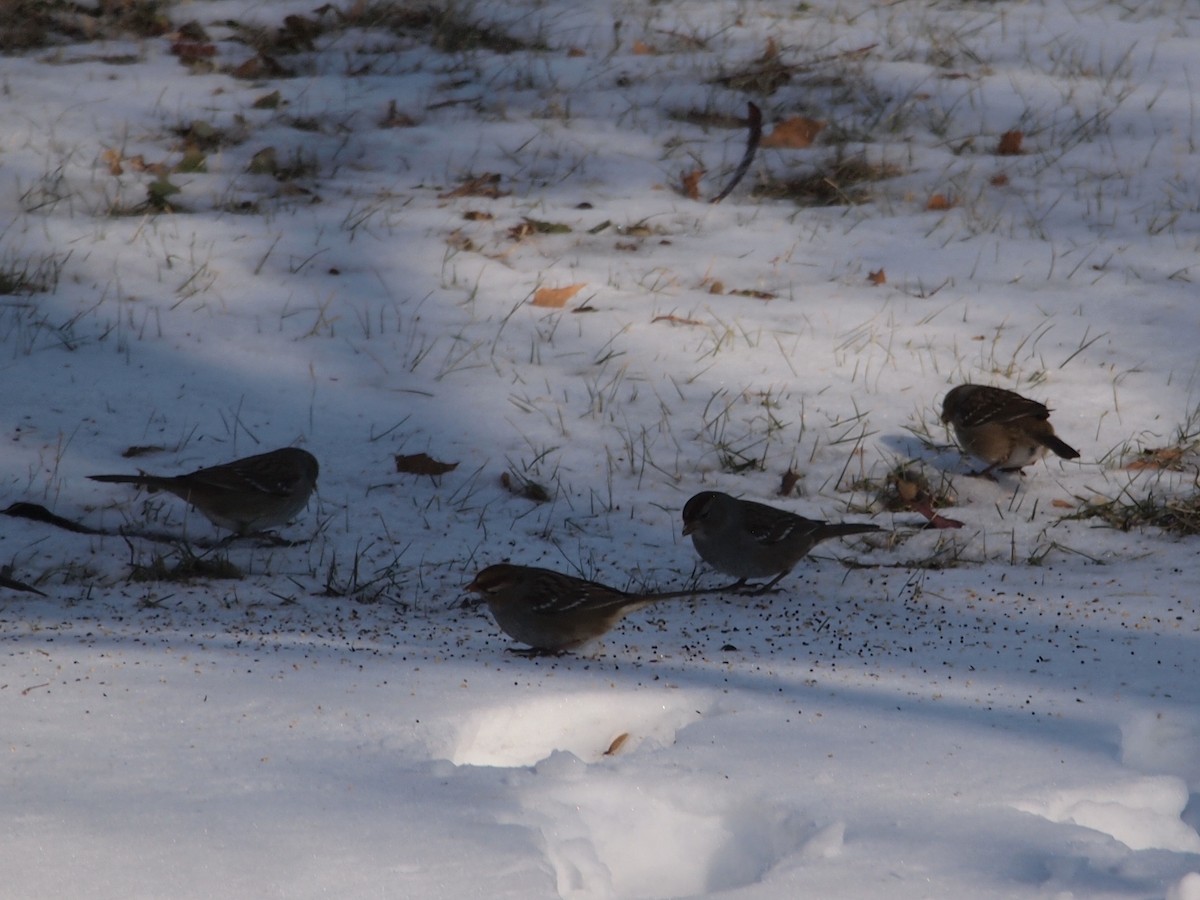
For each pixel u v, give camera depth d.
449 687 7.53
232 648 8.39
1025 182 19.88
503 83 22.84
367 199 18.89
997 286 16.91
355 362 14.88
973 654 8.84
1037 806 6.16
